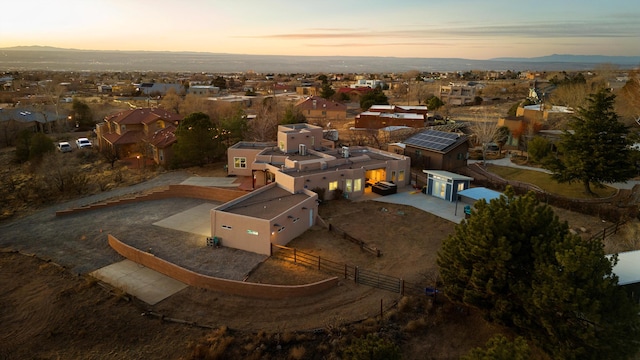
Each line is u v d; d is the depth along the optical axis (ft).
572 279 51.03
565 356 51.26
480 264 60.54
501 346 41.37
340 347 60.95
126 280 81.35
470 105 376.27
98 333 66.69
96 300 74.79
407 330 64.69
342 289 75.66
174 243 97.19
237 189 131.95
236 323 67.51
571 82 294.25
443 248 67.51
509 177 146.82
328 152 149.48
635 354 53.98
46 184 151.33
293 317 68.33
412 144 164.86
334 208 116.88
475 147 194.18
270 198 107.24
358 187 126.82
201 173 156.46
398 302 71.10
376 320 66.33
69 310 72.38
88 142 221.05
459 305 69.10
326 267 83.30
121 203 126.31
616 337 49.90
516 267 57.88
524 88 440.45
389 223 106.83
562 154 143.64
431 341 63.00
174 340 64.44
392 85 530.68
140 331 66.64
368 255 89.04
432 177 127.95
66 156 201.67
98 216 116.98
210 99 325.21
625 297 51.55
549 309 52.75
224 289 75.77
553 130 187.83
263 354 60.90
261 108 251.80
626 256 73.00
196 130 160.35
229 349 61.98
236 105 278.26
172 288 78.28
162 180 149.69
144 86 463.83
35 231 107.86
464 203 122.01
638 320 50.83
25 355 63.00
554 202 116.67
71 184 146.51
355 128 249.96
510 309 57.57
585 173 117.39
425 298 71.87
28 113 257.34
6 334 67.62
